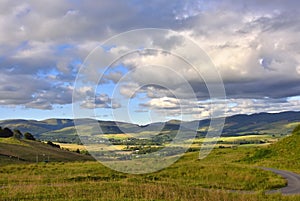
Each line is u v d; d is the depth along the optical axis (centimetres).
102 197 1606
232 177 3061
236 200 1661
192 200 1598
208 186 2419
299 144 5494
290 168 4275
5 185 2142
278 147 5738
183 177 3062
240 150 6334
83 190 1814
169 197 1605
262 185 2658
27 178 2528
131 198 1589
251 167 3916
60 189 1830
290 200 1786
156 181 2417
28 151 6588
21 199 1578
